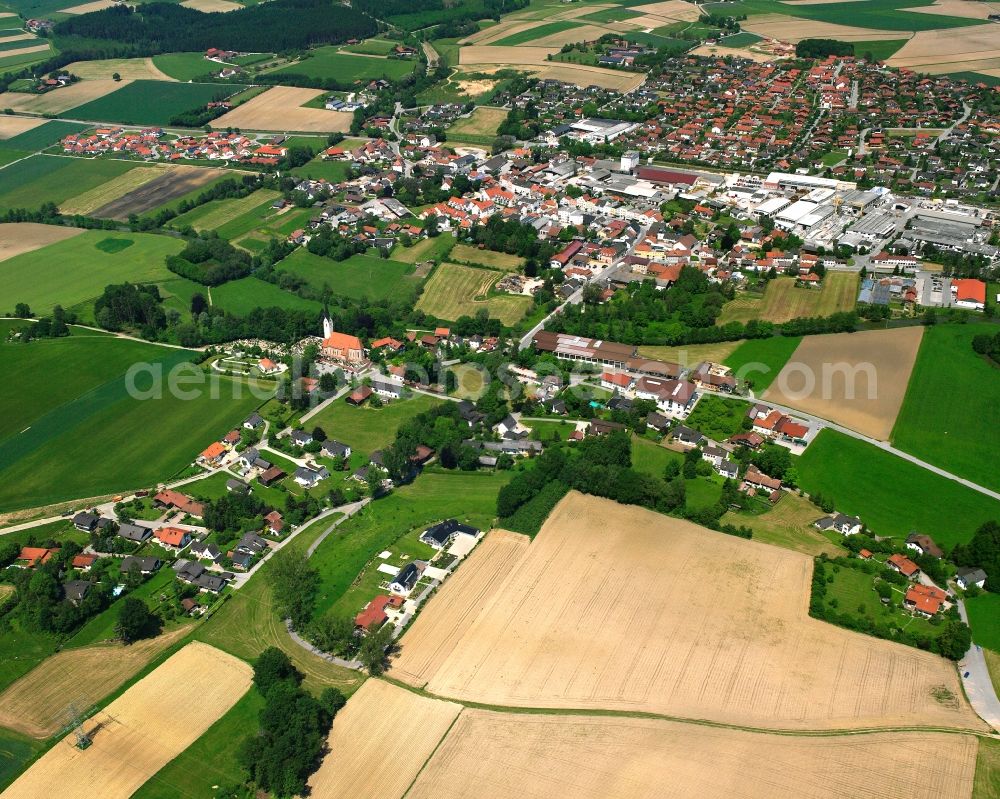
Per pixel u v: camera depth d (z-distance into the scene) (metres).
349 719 162.38
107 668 176.88
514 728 159.50
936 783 146.00
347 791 148.75
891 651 174.12
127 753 157.25
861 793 144.88
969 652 173.88
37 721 165.00
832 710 161.25
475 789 148.12
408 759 154.25
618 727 158.75
